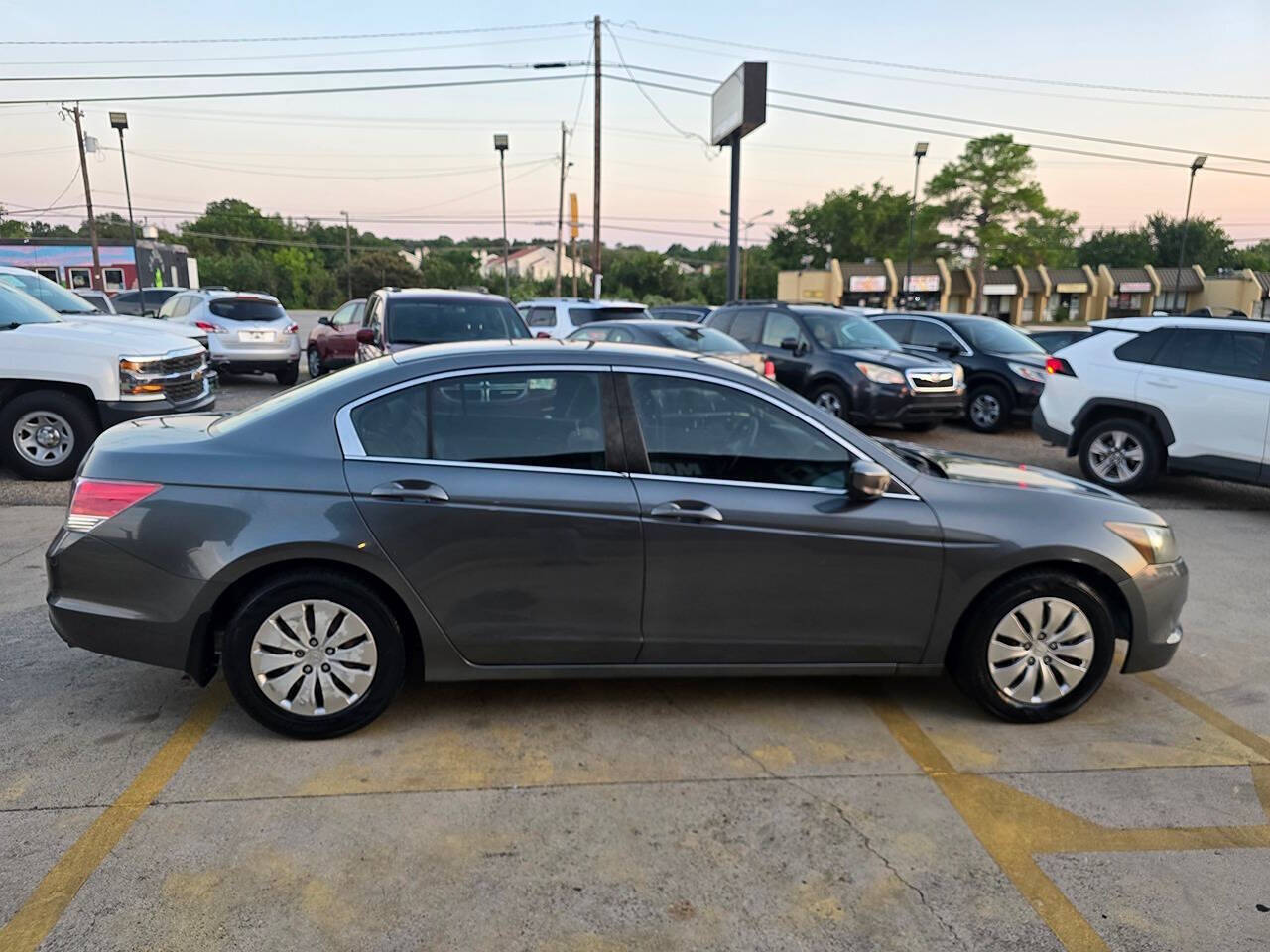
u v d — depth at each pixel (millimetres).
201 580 3256
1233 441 7766
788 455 3566
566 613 3451
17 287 10297
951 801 3160
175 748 3385
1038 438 12094
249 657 3338
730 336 13094
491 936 2447
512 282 83438
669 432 3520
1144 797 3219
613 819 2996
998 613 3621
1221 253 85625
